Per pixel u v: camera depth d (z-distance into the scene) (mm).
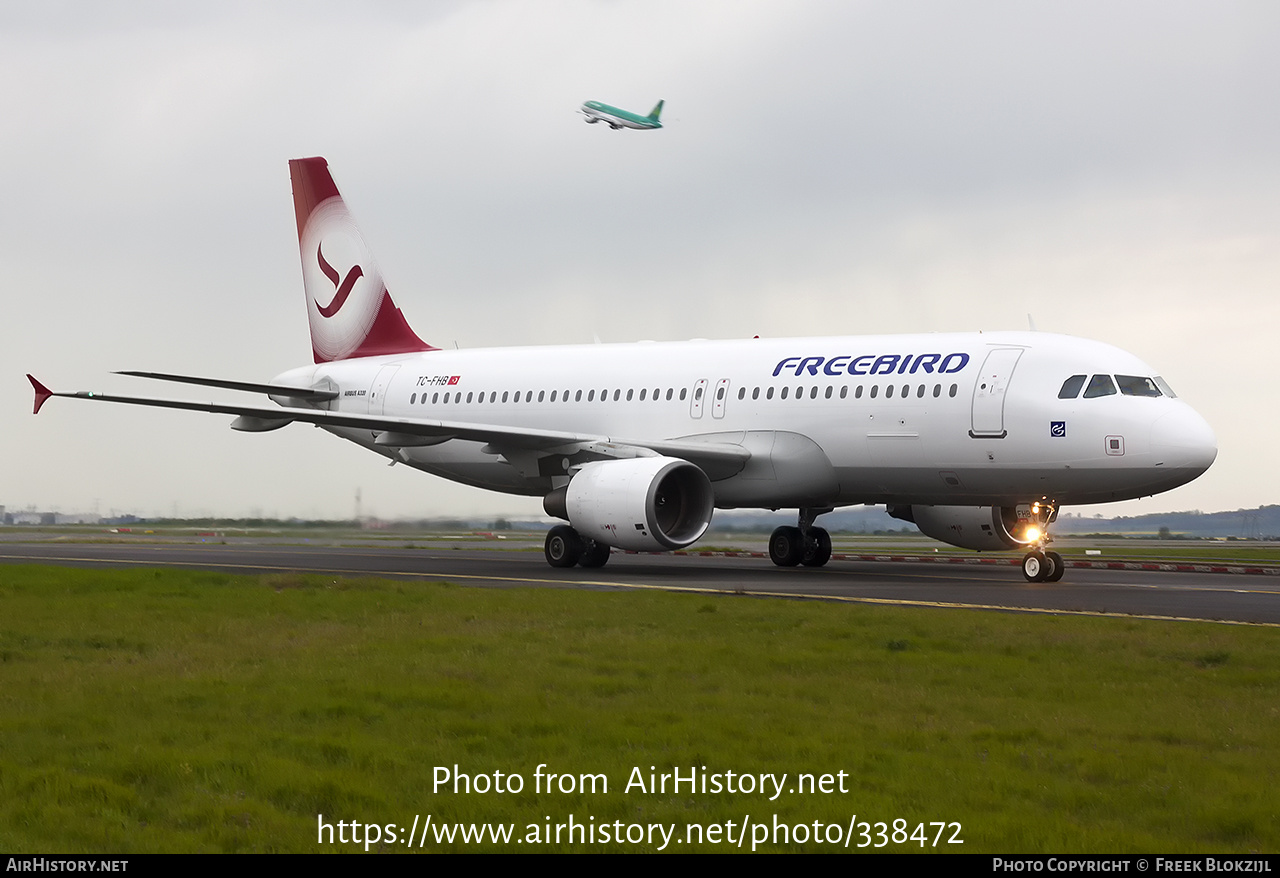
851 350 64250
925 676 28656
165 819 18266
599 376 73250
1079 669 29578
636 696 26391
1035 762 21109
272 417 67812
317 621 38438
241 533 120938
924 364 60656
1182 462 54062
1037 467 57094
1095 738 22750
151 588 48281
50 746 21922
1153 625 37469
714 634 35344
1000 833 17438
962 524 70562
